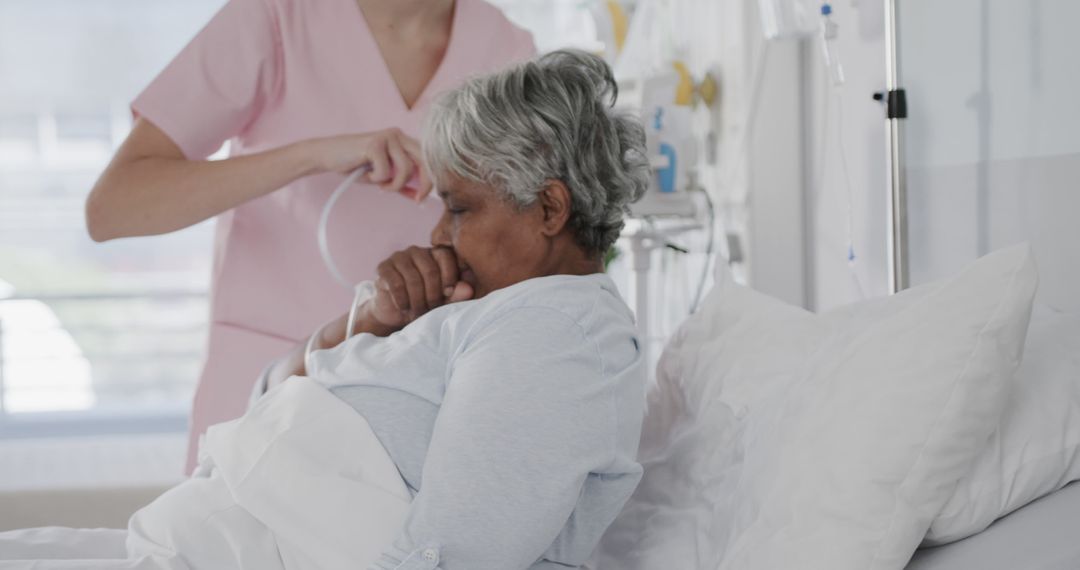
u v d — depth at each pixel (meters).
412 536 1.08
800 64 2.67
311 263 1.90
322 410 1.26
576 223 1.30
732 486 1.26
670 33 3.62
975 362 1.03
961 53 1.72
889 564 1.02
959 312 1.05
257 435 1.27
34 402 4.53
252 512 1.23
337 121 1.90
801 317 1.47
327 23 1.88
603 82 1.33
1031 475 1.08
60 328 4.20
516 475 1.09
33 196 4.29
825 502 1.05
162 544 1.27
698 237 3.30
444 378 1.24
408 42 1.92
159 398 4.56
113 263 4.45
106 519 2.08
